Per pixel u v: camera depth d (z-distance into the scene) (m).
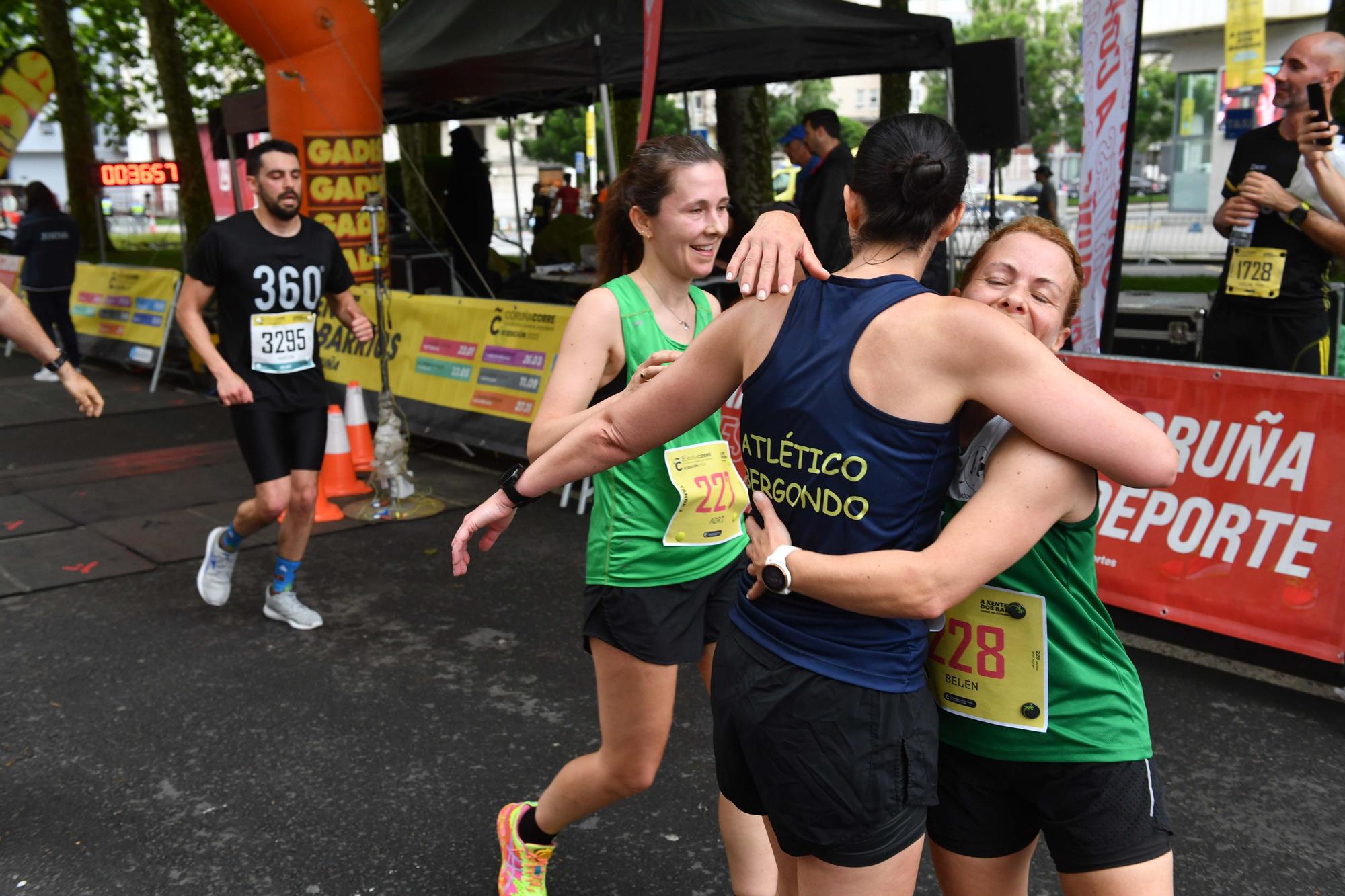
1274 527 3.79
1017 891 1.88
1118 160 5.00
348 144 7.90
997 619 1.70
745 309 1.68
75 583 5.13
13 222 28.66
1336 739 3.51
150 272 10.69
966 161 1.57
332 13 7.66
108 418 8.88
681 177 2.35
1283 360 4.88
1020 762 1.72
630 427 1.84
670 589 2.38
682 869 2.88
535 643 4.41
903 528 1.53
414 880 2.84
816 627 1.59
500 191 49.53
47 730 3.70
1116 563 4.20
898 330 1.50
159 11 16.42
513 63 7.93
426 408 7.34
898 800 1.60
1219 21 21.09
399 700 3.90
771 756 1.63
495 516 2.05
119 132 25.55
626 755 2.42
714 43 7.83
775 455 1.60
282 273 4.20
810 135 7.82
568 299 10.45
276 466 4.31
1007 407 1.46
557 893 2.78
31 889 2.82
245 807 3.20
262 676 4.12
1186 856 2.90
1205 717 3.68
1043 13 44.31
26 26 20.86
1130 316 8.10
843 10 9.05
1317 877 2.79
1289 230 4.77
